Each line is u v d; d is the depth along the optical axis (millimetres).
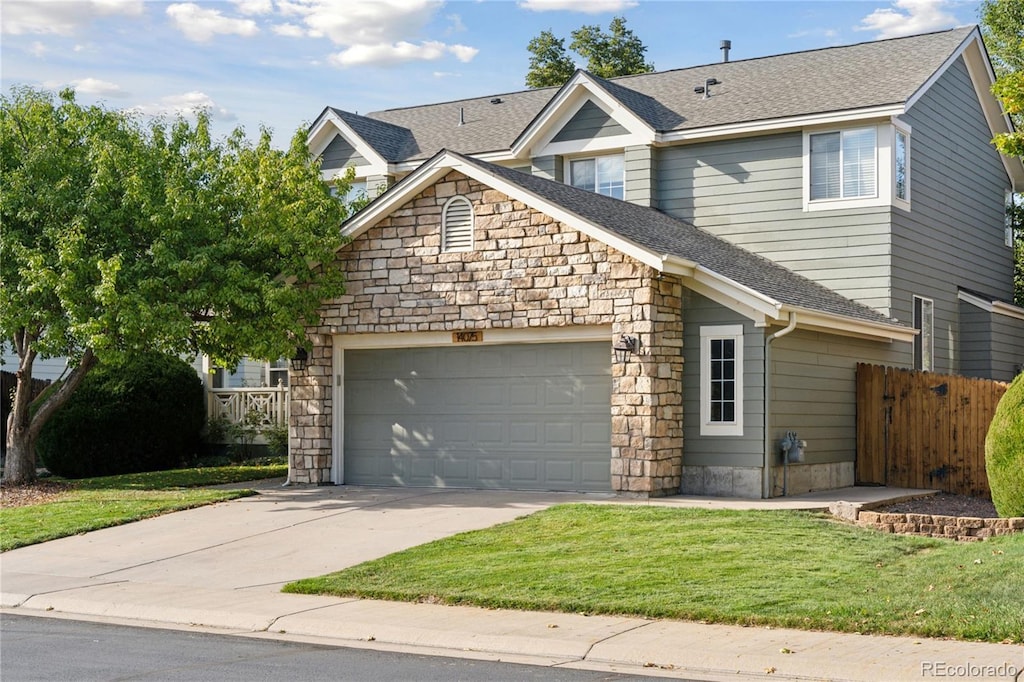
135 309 18188
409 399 19984
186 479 21656
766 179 23000
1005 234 28812
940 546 12859
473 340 19172
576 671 8727
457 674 8633
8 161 19562
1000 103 26812
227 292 18578
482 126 28016
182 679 8492
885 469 20469
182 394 25469
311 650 9664
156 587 12445
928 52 23672
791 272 22531
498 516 15680
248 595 11891
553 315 18141
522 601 10805
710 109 23938
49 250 19109
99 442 23781
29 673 8742
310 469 20328
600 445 18188
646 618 10188
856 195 22047
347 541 14469
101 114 20328
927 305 23750
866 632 9289
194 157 20344
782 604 10070
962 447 19641
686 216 23922
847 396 20531
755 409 17625
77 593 12242
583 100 24641
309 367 20422
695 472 18047
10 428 21250
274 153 19938
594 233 17594
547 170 25141
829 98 22406
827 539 13117
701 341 18125
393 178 27516
